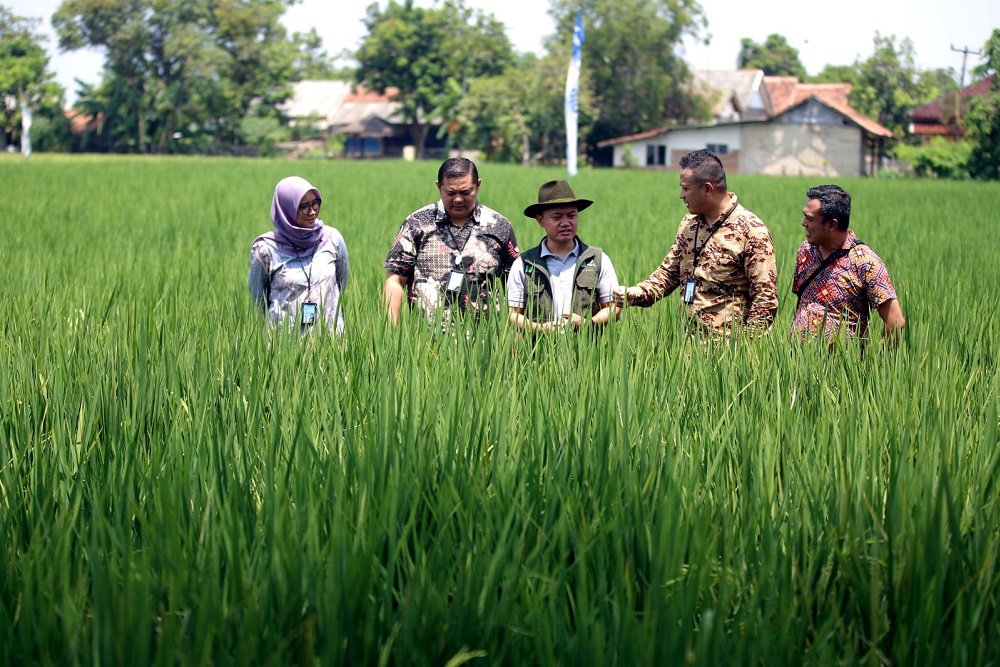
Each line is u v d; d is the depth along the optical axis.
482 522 3.16
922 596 2.79
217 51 81.44
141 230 14.59
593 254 5.77
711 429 3.96
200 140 83.50
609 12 64.62
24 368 4.68
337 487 3.18
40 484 3.39
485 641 2.69
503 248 6.12
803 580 2.92
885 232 14.12
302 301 6.04
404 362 4.69
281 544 2.81
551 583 2.79
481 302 5.97
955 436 3.86
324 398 4.22
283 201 5.95
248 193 24.59
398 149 88.12
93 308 6.48
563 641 2.70
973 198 24.11
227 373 4.67
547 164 69.06
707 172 5.58
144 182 30.11
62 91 87.69
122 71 83.56
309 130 88.38
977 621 2.81
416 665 2.63
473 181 5.97
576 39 30.31
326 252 6.14
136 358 4.78
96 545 2.90
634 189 28.72
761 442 3.73
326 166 49.03
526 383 4.47
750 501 3.30
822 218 5.59
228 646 2.64
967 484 3.46
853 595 2.95
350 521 3.05
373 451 3.43
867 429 3.92
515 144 69.56
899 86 64.50
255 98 87.50
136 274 8.82
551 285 5.70
